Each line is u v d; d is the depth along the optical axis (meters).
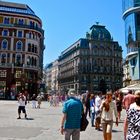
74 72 139.88
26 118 23.22
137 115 5.63
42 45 101.56
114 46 135.38
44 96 86.00
